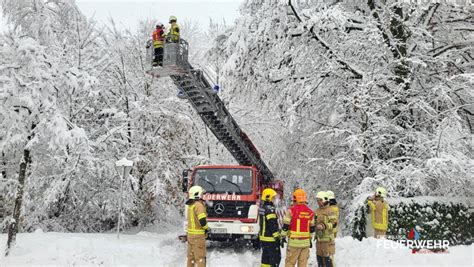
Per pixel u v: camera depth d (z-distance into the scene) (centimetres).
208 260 927
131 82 1911
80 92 1593
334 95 1518
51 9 1362
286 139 1697
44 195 1537
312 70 1515
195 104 1227
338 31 1453
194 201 764
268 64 1594
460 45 1427
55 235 1170
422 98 1316
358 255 798
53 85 928
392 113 1411
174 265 854
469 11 1451
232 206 1051
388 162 1273
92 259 820
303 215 723
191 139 1952
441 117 1345
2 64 909
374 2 1516
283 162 1742
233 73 1598
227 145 1402
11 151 1119
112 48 1962
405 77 1390
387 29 1409
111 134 1709
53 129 929
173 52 1041
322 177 1611
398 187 1239
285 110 1556
